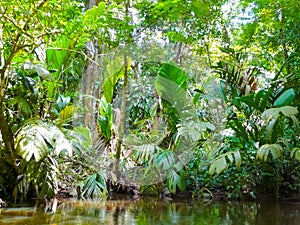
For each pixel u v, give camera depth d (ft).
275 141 12.96
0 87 11.69
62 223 7.95
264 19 16.29
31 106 13.14
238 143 14.58
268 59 18.40
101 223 8.02
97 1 15.47
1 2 11.14
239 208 11.06
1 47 12.48
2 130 11.85
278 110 12.03
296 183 13.65
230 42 19.31
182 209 10.73
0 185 11.98
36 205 10.97
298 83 13.88
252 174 13.79
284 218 9.04
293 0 15.05
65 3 12.33
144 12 14.30
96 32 13.94
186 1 13.93
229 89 15.14
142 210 10.36
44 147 11.36
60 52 14.58
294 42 16.01
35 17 11.85
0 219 8.42
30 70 13.52
